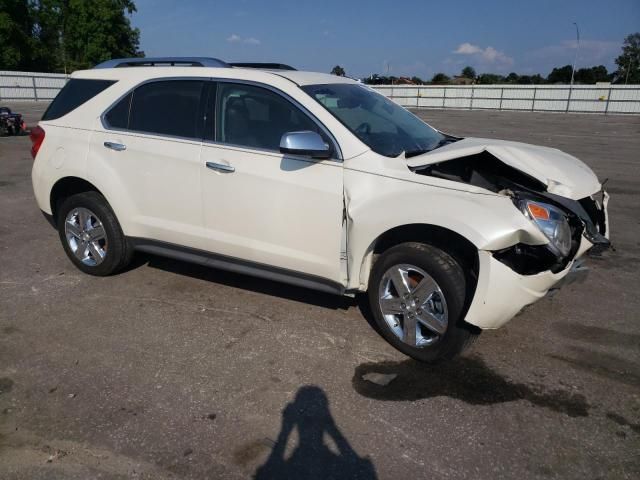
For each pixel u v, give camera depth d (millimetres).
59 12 58906
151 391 3109
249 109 3832
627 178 9648
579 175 3652
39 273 4895
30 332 3799
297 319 4012
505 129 20891
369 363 3424
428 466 2531
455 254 3242
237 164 3789
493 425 2826
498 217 2988
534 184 3574
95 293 4461
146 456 2586
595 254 3398
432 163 3420
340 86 4176
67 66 58250
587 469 2518
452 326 3197
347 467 2523
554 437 2738
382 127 3930
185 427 2797
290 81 3770
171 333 3799
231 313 4105
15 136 15875
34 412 2914
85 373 3291
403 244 3369
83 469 2504
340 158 3482
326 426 2812
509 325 3957
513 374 3314
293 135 3295
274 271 3883
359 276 3539
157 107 4215
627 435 2758
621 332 3861
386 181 3363
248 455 2600
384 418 2879
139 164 4238
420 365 3402
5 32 51250
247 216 3818
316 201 3527
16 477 2457
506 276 2963
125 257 4668
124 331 3826
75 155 4527
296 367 3373
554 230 3041
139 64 4578
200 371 3322
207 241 4066
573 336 3801
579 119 28672
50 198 4812
